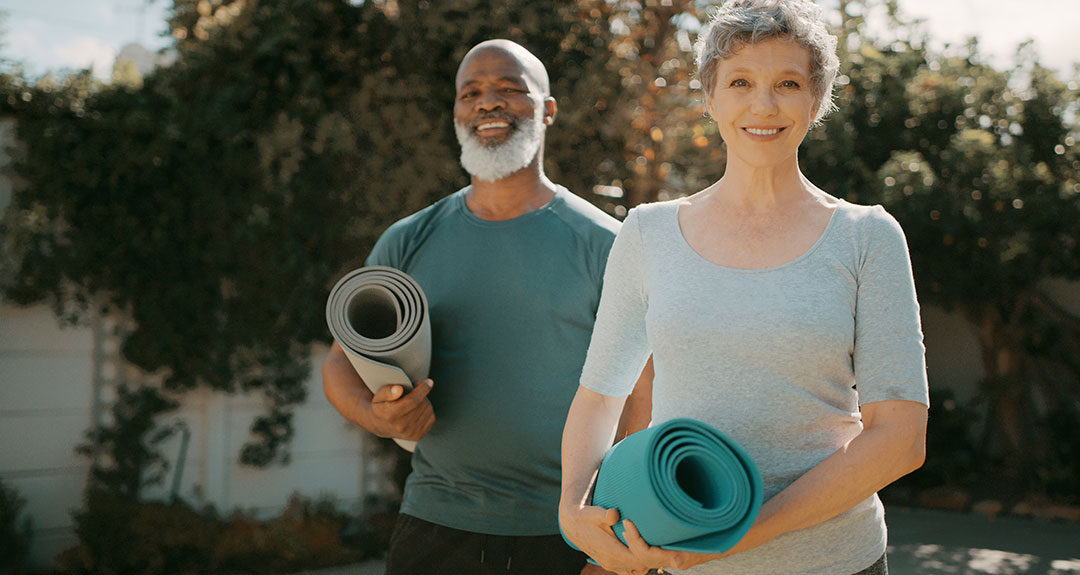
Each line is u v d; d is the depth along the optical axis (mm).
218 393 6172
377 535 6469
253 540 5914
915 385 1422
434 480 2512
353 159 6324
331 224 6297
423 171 6375
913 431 1407
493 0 6227
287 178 6070
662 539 1323
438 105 6391
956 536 7395
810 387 1479
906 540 7254
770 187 1563
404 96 6336
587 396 1739
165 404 5941
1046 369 9188
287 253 6152
